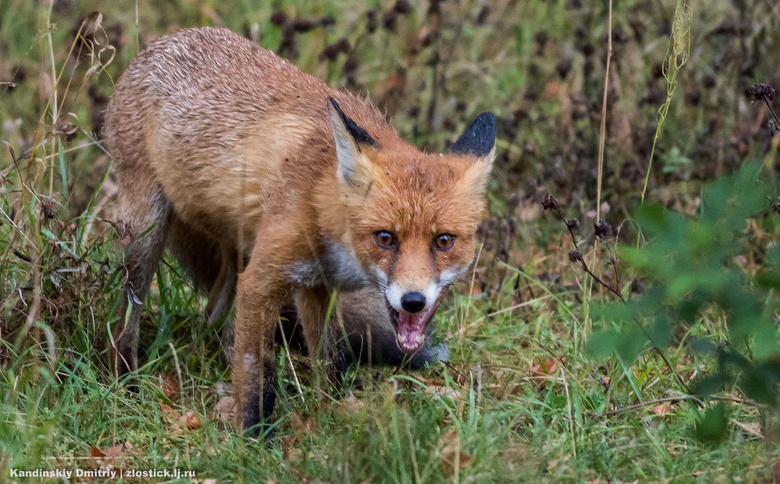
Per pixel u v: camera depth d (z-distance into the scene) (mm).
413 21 17344
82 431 8727
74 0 18125
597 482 7828
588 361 9898
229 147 9930
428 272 8477
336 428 8820
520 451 7852
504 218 12891
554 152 14422
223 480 7914
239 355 9258
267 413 9266
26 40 17344
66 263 10391
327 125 9562
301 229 9078
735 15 15508
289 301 10805
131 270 10703
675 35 10156
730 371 7980
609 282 11445
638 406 8766
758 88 10117
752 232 12172
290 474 7859
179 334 11484
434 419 8492
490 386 9945
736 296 7418
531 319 11836
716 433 7828
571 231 10062
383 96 15492
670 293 7223
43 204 9930
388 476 7492
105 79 15484
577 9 16453
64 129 11453
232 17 18016
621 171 13492
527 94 15094
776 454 8008
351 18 17484
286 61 10781
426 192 8578
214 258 11648
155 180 10742
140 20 17688
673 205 13281
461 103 15484
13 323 9719
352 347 10359
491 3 18047
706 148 13758
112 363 10281
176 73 10617
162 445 8672
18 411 8586
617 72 14930
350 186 8719
